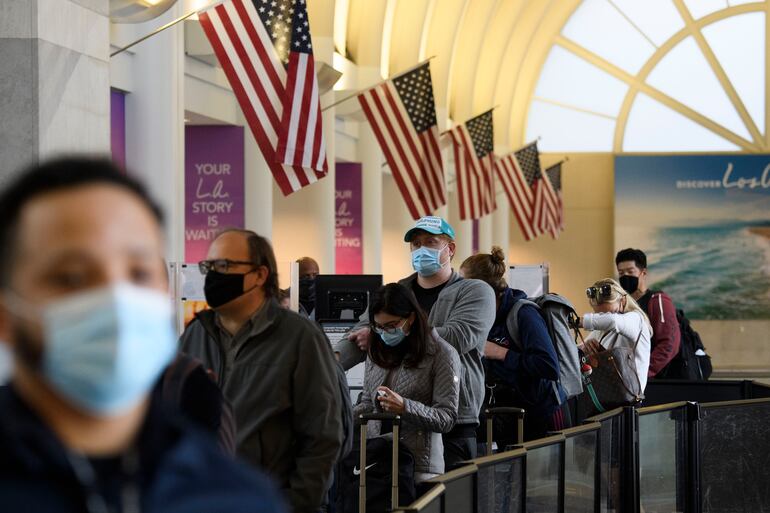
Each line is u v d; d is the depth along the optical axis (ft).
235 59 49.85
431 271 39.52
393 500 34.58
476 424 38.09
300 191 102.83
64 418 8.46
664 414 42.47
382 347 35.86
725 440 44.86
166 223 8.88
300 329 25.08
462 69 156.87
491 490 29.55
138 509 8.11
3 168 38.65
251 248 24.72
